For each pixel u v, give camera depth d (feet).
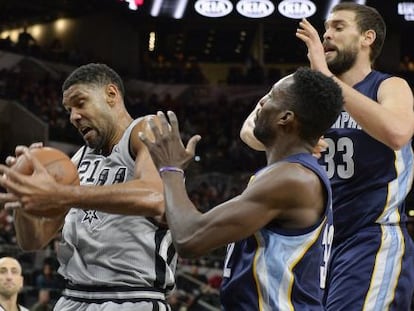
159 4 72.54
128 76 79.20
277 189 8.99
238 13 71.36
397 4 68.13
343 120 12.55
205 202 60.08
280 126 9.45
